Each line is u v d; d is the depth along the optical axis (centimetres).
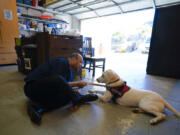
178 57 282
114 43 651
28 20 463
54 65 123
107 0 411
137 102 133
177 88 214
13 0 368
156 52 311
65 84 117
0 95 158
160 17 295
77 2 450
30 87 114
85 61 325
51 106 123
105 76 148
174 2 364
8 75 260
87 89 192
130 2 407
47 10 511
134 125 107
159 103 119
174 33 281
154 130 101
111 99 158
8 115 114
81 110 129
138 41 585
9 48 377
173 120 117
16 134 90
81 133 94
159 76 306
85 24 652
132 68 391
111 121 112
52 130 96
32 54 237
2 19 351
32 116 106
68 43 220
